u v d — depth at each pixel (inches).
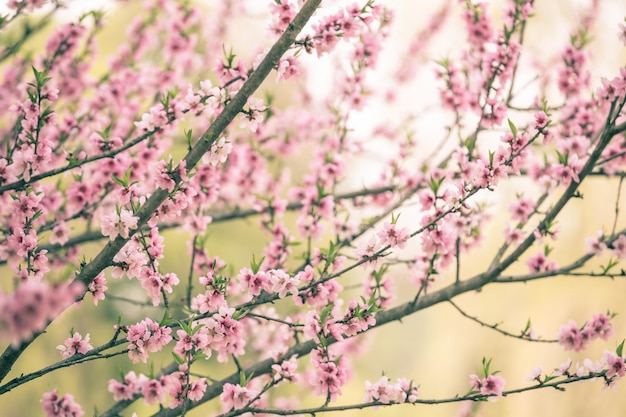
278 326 158.9
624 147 142.6
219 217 166.1
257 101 106.2
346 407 108.4
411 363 558.6
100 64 285.9
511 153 113.7
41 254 110.7
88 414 360.5
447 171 150.5
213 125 105.3
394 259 137.6
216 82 215.2
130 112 172.9
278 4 111.3
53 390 126.9
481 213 149.4
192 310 113.0
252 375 127.1
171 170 103.6
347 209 166.9
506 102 143.6
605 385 110.2
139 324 102.7
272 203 164.4
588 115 154.3
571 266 128.0
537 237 127.8
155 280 106.6
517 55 140.9
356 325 109.3
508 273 354.3
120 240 101.7
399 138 212.4
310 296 113.5
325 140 198.4
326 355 109.8
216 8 212.4
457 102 158.9
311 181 174.6
